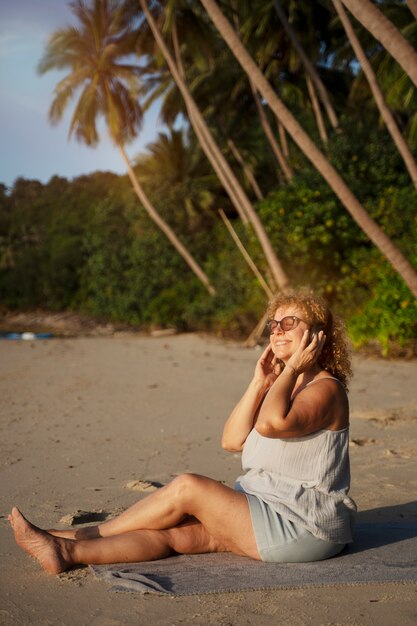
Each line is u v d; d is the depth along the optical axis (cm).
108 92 2689
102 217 3319
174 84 2739
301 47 2173
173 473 578
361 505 476
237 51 1238
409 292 1388
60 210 5072
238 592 325
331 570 345
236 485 378
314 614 302
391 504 475
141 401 973
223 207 3209
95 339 2361
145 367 1400
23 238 4847
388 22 933
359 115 2666
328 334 365
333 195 1831
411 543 385
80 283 3872
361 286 1752
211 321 2391
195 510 359
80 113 2712
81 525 439
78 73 2684
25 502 494
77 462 622
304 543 351
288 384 340
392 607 307
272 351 384
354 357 1480
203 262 2895
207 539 372
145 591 324
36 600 323
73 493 517
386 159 1917
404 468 572
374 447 654
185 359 1559
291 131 1184
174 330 2609
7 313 4406
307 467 353
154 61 2784
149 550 362
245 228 2142
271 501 355
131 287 3025
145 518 365
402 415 817
